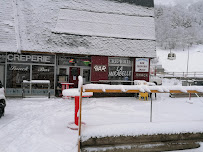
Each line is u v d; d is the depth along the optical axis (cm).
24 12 1243
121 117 727
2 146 440
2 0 1216
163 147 407
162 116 768
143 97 1282
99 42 1263
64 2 1334
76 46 1211
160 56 6512
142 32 1393
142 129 405
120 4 1457
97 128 391
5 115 719
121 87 415
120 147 384
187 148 422
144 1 1523
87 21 1311
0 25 1116
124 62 1344
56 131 548
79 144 371
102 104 998
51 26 1230
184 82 1534
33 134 522
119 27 1359
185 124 438
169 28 8512
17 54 1167
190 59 6088
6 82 1155
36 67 1197
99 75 1267
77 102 586
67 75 1255
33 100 1053
